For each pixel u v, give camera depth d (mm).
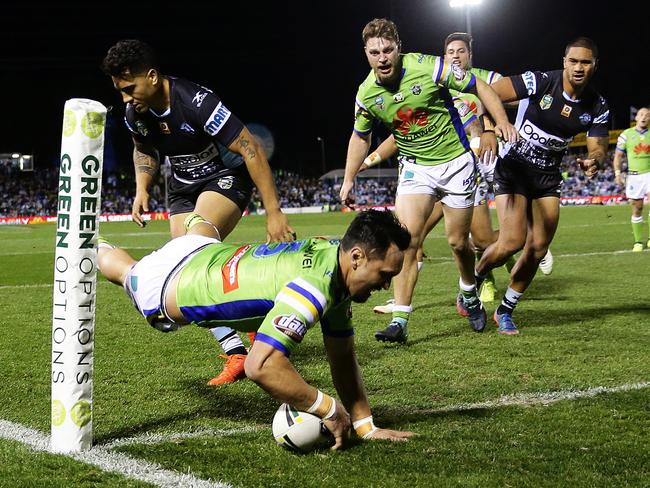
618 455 3242
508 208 6242
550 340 5879
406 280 5863
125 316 7449
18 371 5094
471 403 4148
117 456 3295
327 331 3453
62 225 3301
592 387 4414
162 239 22672
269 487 2922
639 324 6508
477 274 6621
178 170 5004
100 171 3336
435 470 3088
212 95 4488
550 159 6152
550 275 10133
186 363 5312
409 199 6047
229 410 4102
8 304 8469
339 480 2986
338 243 3268
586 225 21047
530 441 3441
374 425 3688
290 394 3133
